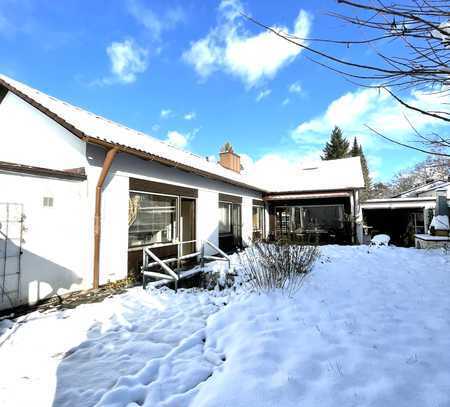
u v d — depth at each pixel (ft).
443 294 15.47
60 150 20.15
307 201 52.03
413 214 56.85
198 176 32.53
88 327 13.01
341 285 17.58
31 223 16.25
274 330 11.07
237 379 7.97
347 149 136.87
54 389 8.56
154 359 9.85
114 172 21.40
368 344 9.62
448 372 7.79
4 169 15.15
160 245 25.31
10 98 22.67
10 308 15.17
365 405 6.61
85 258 19.02
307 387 7.51
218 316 13.34
